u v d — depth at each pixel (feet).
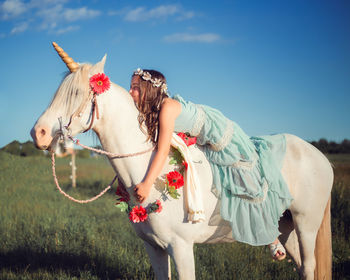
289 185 9.57
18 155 43.65
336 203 21.90
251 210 8.95
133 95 8.68
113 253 15.35
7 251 15.90
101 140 8.34
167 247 8.70
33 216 23.04
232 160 8.84
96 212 25.12
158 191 8.46
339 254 14.82
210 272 13.41
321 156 10.14
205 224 8.84
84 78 7.64
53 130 7.44
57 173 44.93
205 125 8.68
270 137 10.13
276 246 11.66
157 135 8.59
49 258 15.07
